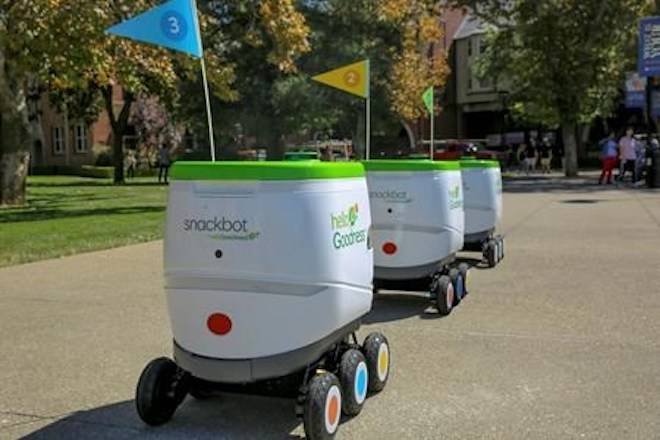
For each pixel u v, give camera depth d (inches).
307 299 161.5
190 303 165.0
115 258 426.3
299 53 968.9
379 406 189.0
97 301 311.7
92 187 1184.2
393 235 275.6
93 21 559.5
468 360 225.9
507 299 307.3
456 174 290.2
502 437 169.9
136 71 683.4
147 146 1786.4
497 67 1401.3
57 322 277.0
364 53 1273.4
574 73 1213.7
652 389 199.0
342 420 180.1
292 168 159.9
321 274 163.0
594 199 792.9
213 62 789.9
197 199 162.9
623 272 363.3
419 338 250.8
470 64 2065.7
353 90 329.1
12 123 780.0
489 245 381.4
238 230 159.6
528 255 420.5
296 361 163.3
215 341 164.2
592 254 420.8
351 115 1363.2
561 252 429.4
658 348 235.8
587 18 1182.3
